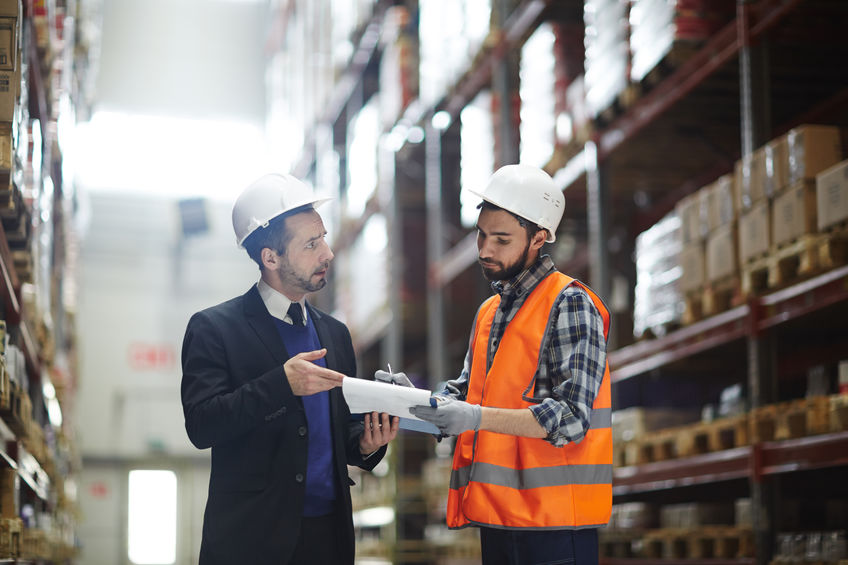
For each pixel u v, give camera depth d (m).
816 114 6.71
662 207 8.92
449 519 3.04
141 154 23.38
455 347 12.12
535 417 2.71
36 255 5.07
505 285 3.06
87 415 22.16
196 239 23.33
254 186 3.16
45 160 5.68
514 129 9.30
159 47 23.58
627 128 6.95
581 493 2.83
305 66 18.55
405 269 12.68
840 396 4.65
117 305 22.69
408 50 12.16
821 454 4.69
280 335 3.15
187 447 22.58
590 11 7.34
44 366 6.05
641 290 6.87
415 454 13.26
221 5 24.05
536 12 8.53
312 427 3.09
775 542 5.18
